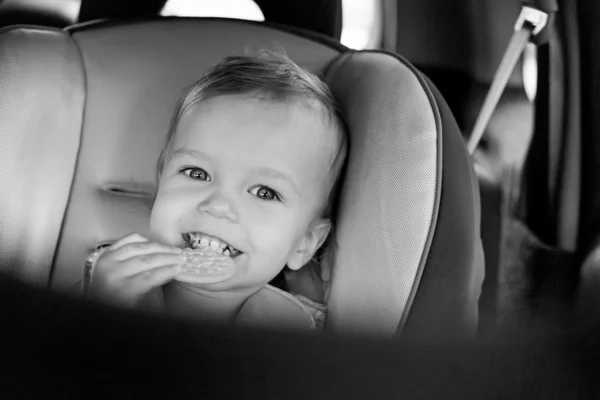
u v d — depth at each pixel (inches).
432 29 49.4
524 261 46.9
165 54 39.8
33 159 36.5
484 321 42.6
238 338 23.0
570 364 26.8
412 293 32.5
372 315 33.0
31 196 36.5
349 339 24.2
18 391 22.1
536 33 40.4
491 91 41.3
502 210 49.2
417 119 34.5
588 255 43.8
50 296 23.6
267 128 36.2
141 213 39.1
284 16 42.4
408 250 32.9
